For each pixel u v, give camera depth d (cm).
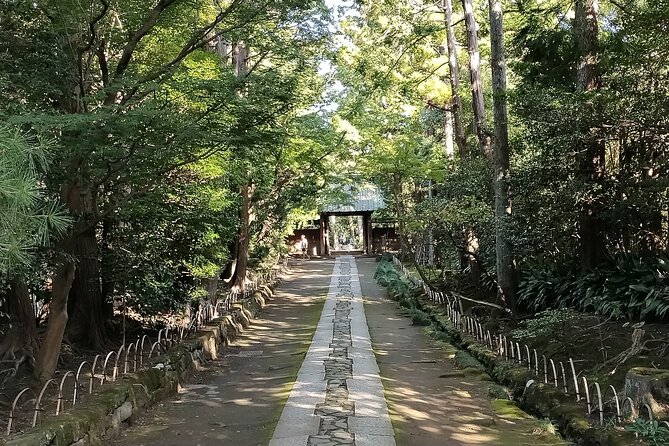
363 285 2045
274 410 633
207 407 665
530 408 618
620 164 855
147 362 733
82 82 630
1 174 270
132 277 817
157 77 651
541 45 968
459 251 1416
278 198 1602
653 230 916
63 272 596
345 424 556
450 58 1561
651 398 487
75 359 735
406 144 1504
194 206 893
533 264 1098
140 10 727
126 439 545
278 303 1686
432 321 1245
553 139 827
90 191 607
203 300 1129
